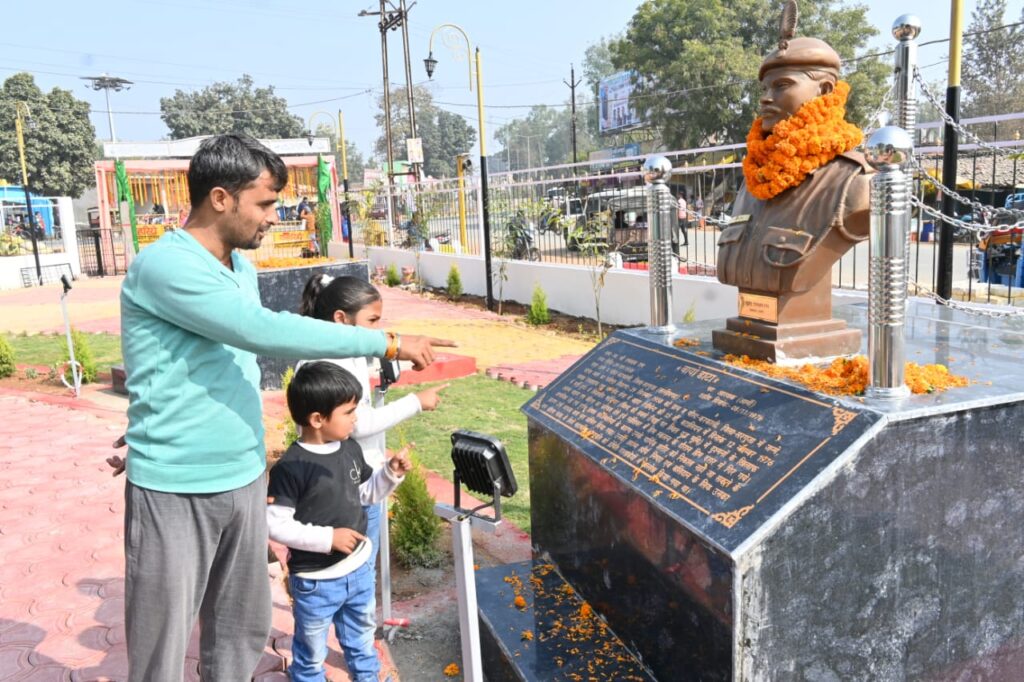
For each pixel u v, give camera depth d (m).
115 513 4.79
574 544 3.09
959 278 9.06
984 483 2.25
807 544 2.04
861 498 2.08
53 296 17.14
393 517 4.08
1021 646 2.42
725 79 30.38
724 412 2.55
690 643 2.27
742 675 2.04
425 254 15.59
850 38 30.19
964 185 7.74
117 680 3.02
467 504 4.60
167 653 2.12
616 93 40.50
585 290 10.94
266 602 2.33
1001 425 2.25
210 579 2.25
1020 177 8.12
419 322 11.33
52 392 8.13
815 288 2.88
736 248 2.96
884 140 2.11
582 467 2.94
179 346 2.04
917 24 3.27
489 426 6.15
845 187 2.60
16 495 5.11
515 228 12.23
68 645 3.29
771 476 2.15
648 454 2.63
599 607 2.91
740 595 1.99
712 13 30.94
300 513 2.59
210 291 1.97
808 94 2.71
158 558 2.06
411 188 16.81
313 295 3.13
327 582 2.60
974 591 2.30
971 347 2.96
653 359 3.19
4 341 8.96
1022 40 31.61
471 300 13.43
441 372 7.95
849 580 2.11
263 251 17.45
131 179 22.59
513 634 2.83
